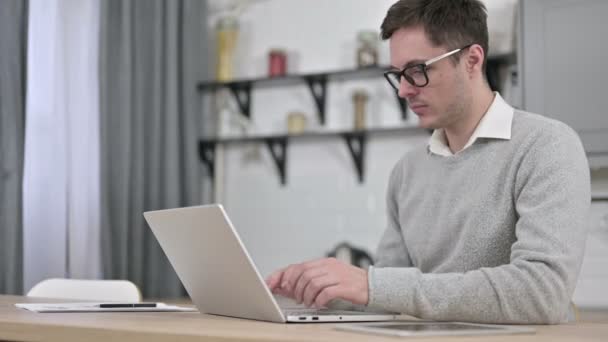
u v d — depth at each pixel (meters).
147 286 3.31
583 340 0.86
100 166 3.06
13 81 2.71
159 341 0.93
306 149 3.50
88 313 1.30
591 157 2.63
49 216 2.88
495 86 3.04
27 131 2.82
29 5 2.80
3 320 1.12
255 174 3.61
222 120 3.68
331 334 0.88
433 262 1.55
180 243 1.26
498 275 1.11
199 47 3.66
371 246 3.31
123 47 3.22
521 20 2.74
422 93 1.45
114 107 3.18
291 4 3.58
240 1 3.70
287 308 1.44
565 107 2.67
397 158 3.29
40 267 2.85
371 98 3.36
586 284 2.83
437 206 1.55
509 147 1.41
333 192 3.42
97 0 3.14
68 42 3.02
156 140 3.38
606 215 2.81
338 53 3.45
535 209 1.22
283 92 3.57
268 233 3.55
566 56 2.68
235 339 0.86
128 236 3.21
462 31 1.44
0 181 2.65
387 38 1.50
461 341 0.83
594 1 2.65
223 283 1.19
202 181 3.68
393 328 0.94
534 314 1.11
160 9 3.43
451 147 1.57
